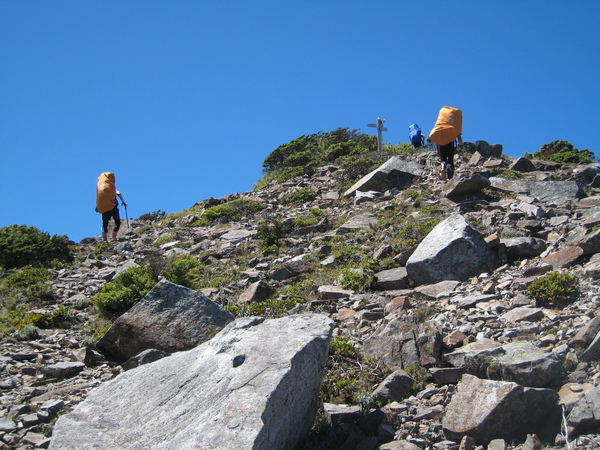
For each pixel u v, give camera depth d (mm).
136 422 5852
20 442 6680
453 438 5926
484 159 22141
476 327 8266
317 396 6445
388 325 8297
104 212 20109
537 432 5820
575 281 9016
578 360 6738
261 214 20812
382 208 17641
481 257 11086
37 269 14898
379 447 5926
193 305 9625
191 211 25281
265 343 6320
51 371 8727
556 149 29250
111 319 11531
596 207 13273
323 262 13414
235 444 4934
